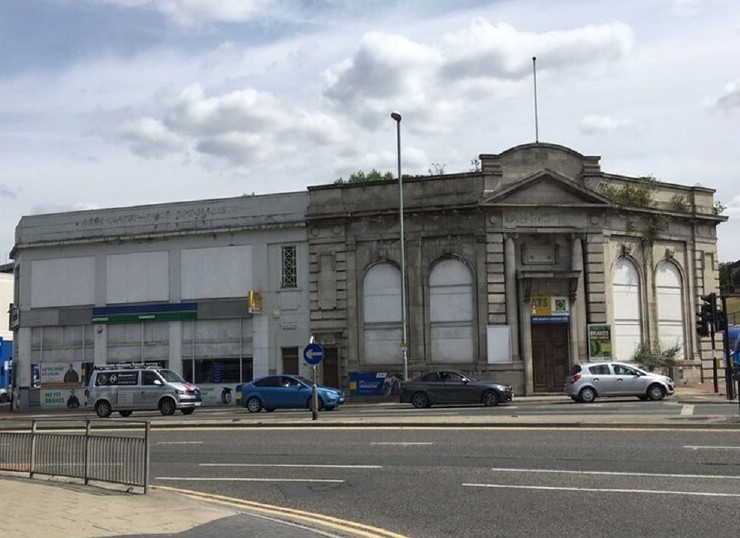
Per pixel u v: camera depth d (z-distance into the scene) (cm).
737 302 6438
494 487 1181
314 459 1573
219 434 2081
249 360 4050
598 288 3762
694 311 4091
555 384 3716
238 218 4106
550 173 3731
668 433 1669
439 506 1070
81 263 4381
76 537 881
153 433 2172
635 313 3906
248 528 928
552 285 3731
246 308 4053
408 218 3844
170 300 4188
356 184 3928
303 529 924
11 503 1114
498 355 3666
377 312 3875
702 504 998
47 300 4425
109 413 3244
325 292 3938
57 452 1388
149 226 4253
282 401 3172
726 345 3084
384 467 1425
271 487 1295
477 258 3734
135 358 4231
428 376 3100
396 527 955
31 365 4428
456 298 3769
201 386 4078
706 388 3788
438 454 1536
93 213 4362
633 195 3897
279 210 4047
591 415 2119
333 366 3922
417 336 3784
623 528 892
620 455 1411
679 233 4103
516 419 2045
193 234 4159
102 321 4288
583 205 3756
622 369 3153
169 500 1138
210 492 1282
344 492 1216
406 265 3831
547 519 956
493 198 3688
